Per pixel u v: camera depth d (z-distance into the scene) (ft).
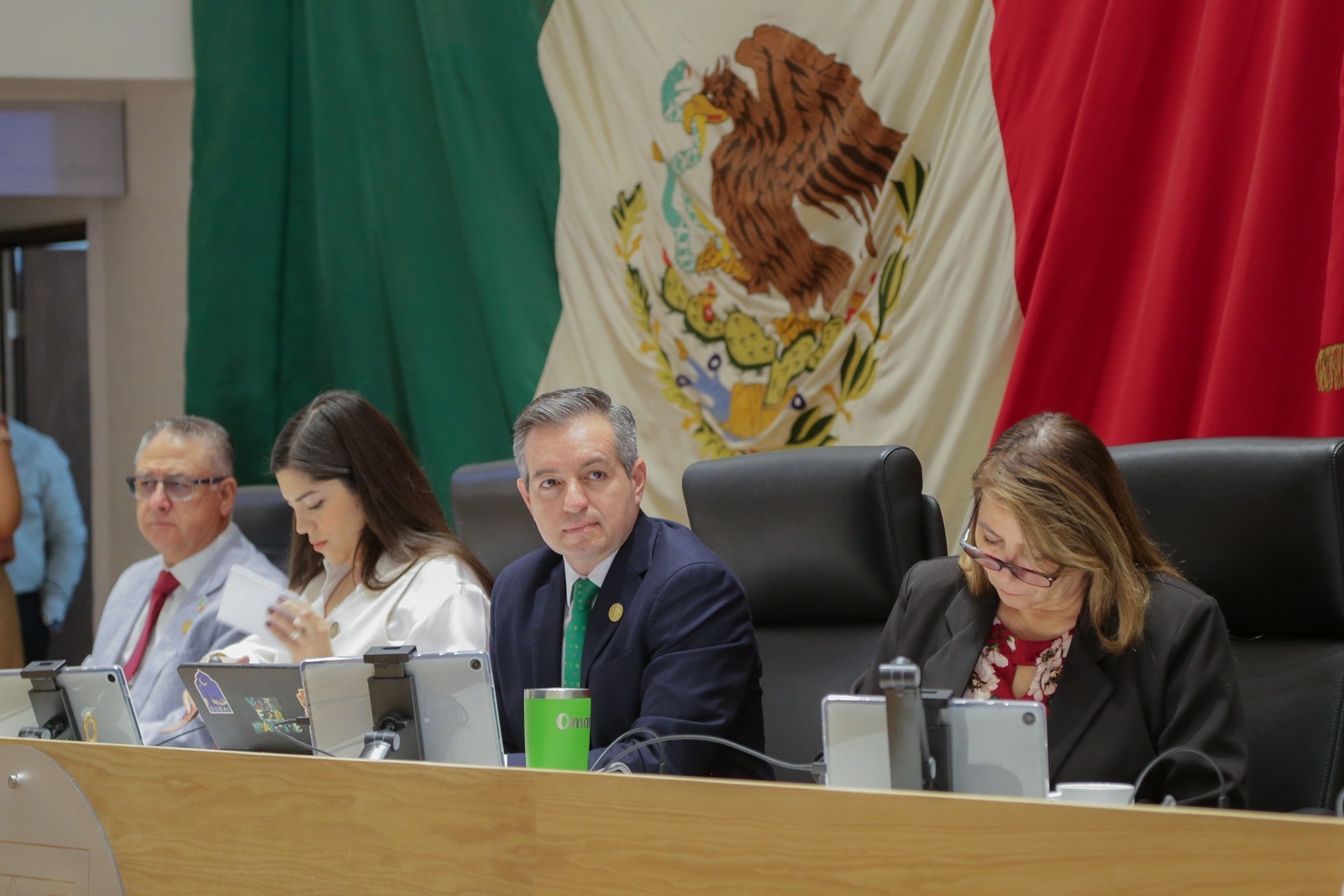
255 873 7.65
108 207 25.52
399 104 21.07
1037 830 5.51
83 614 26.68
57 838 8.51
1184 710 8.43
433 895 7.00
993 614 9.39
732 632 10.25
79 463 26.94
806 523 11.01
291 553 13.53
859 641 10.94
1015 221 14.33
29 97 24.20
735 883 6.15
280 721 8.99
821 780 7.19
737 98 17.08
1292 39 11.88
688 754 9.62
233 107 22.33
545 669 10.84
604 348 18.65
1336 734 8.77
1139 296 13.38
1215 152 12.65
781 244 16.71
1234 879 5.15
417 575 12.23
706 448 17.43
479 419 20.49
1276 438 9.29
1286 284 11.93
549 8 19.42
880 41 15.72
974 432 14.90
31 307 27.25
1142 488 9.68
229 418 22.62
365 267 21.49
